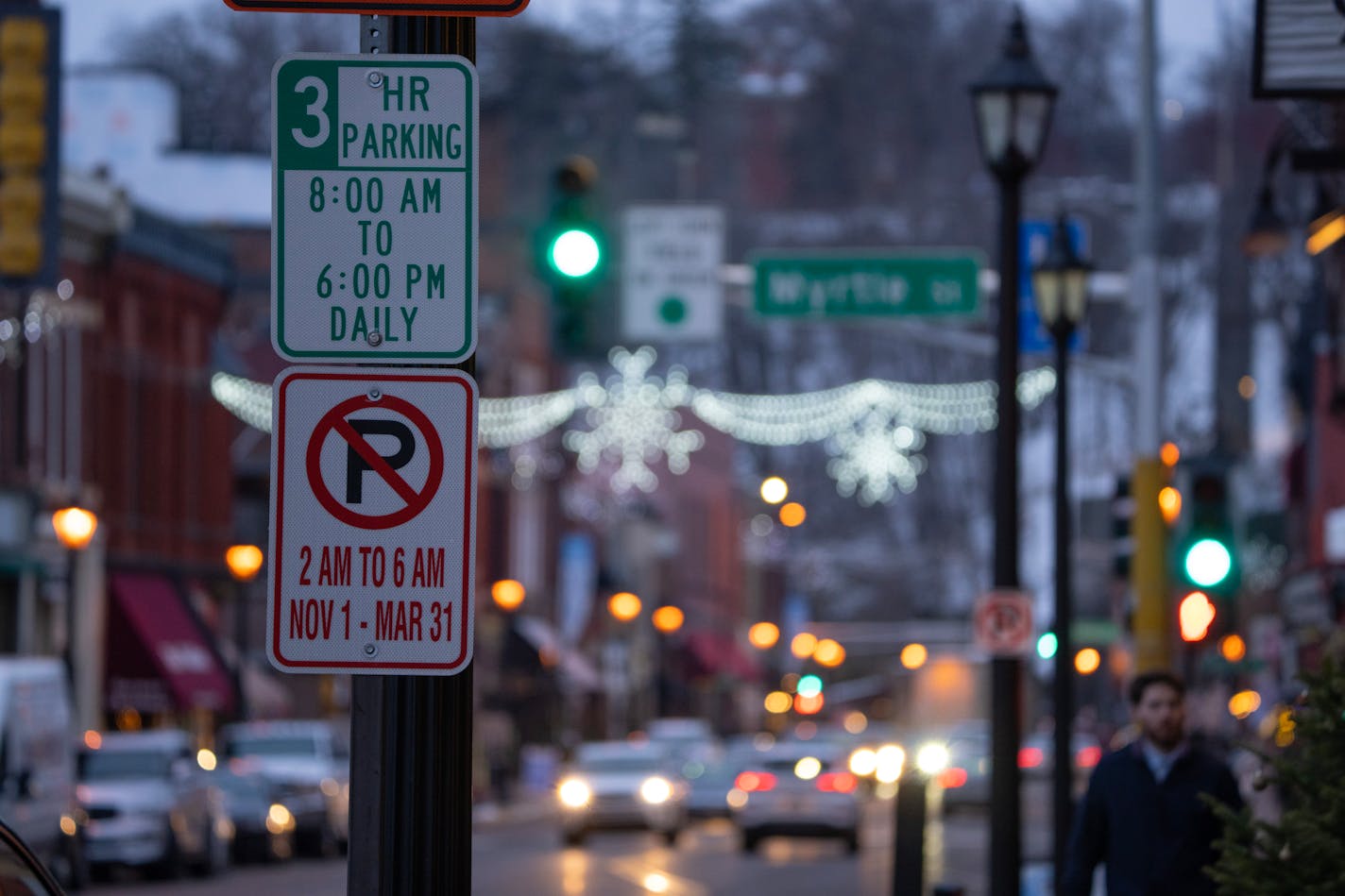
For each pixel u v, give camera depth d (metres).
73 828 59.81
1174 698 22.42
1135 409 50.31
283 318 13.18
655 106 182.88
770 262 50.78
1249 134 135.75
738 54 185.50
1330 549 74.50
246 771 79.12
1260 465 131.62
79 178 90.75
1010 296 34.69
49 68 50.25
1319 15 22.64
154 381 99.75
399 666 13.00
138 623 94.31
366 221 13.23
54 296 88.94
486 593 140.38
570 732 153.50
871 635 161.12
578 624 160.50
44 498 87.81
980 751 108.69
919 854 29.23
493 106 160.62
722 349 188.38
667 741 117.50
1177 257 138.50
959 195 178.00
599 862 75.56
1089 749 97.56
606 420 166.50
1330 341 75.88
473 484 13.06
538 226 42.16
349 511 13.02
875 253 50.56
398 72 13.30
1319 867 18.58
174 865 67.94
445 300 13.20
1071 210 57.72
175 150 133.12
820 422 113.88
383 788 13.02
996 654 34.38
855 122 184.38
